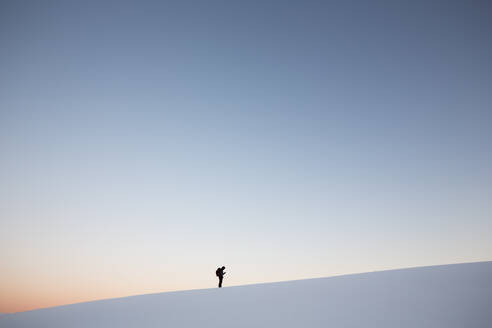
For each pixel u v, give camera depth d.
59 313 19.42
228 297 19.56
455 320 12.67
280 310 15.86
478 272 19.06
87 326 16.03
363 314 14.26
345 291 18.45
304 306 16.22
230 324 14.34
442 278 18.72
